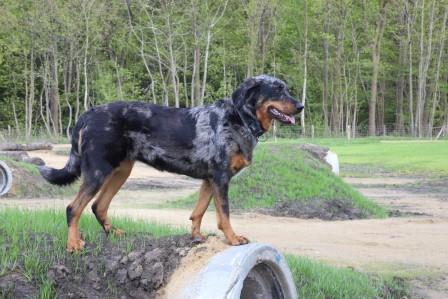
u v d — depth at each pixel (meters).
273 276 6.99
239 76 64.50
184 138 7.08
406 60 64.62
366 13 61.44
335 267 10.12
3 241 7.19
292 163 18.80
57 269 6.84
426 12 64.06
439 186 24.22
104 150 7.14
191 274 6.62
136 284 6.88
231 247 6.74
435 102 61.50
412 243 12.75
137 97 57.78
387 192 22.50
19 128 52.94
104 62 58.06
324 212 16.64
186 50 55.72
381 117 67.50
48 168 7.47
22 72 56.72
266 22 59.28
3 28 51.19
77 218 7.16
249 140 7.03
